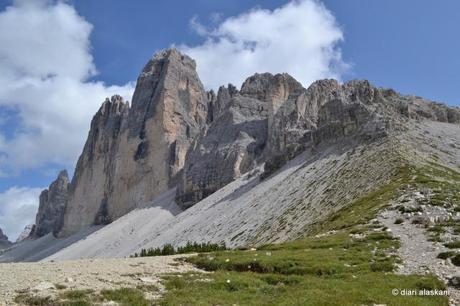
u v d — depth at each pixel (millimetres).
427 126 137750
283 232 93000
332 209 85625
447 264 30359
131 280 27141
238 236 114188
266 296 24781
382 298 22703
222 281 27656
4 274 26844
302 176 129375
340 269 31828
